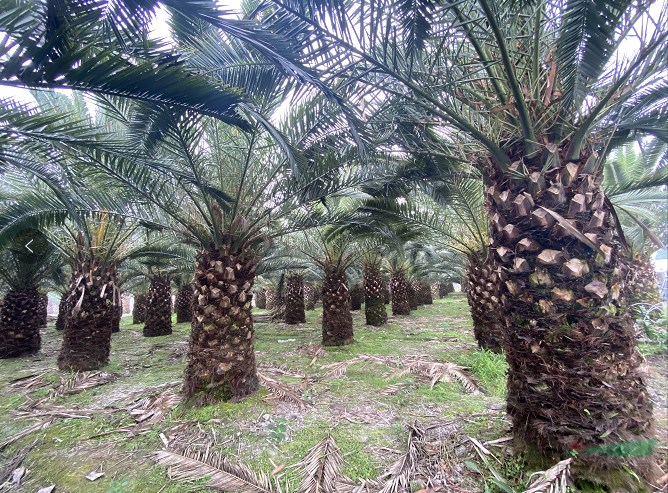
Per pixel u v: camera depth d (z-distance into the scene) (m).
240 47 3.01
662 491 1.91
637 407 2.04
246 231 4.02
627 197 5.20
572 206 2.12
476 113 2.59
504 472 2.22
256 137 3.64
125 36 2.24
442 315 11.32
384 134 3.22
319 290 17.23
